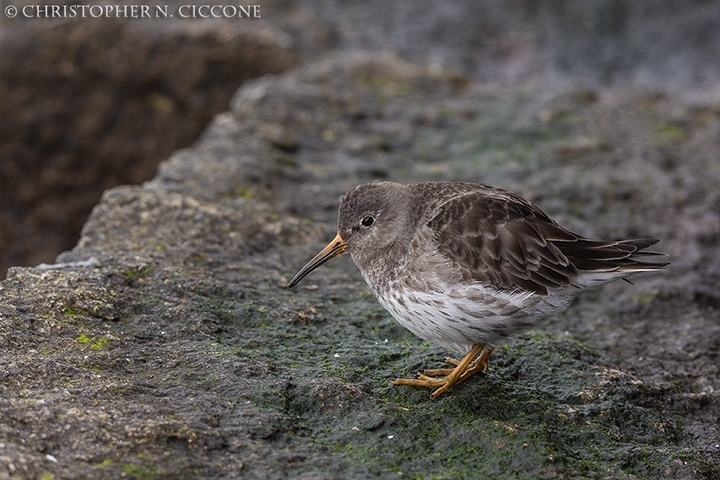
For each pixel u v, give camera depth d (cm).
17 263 2062
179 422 866
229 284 1176
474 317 992
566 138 1808
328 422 934
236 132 1689
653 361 1181
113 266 1159
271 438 888
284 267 1280
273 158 1612
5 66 1973
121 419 855
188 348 1014
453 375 1013
